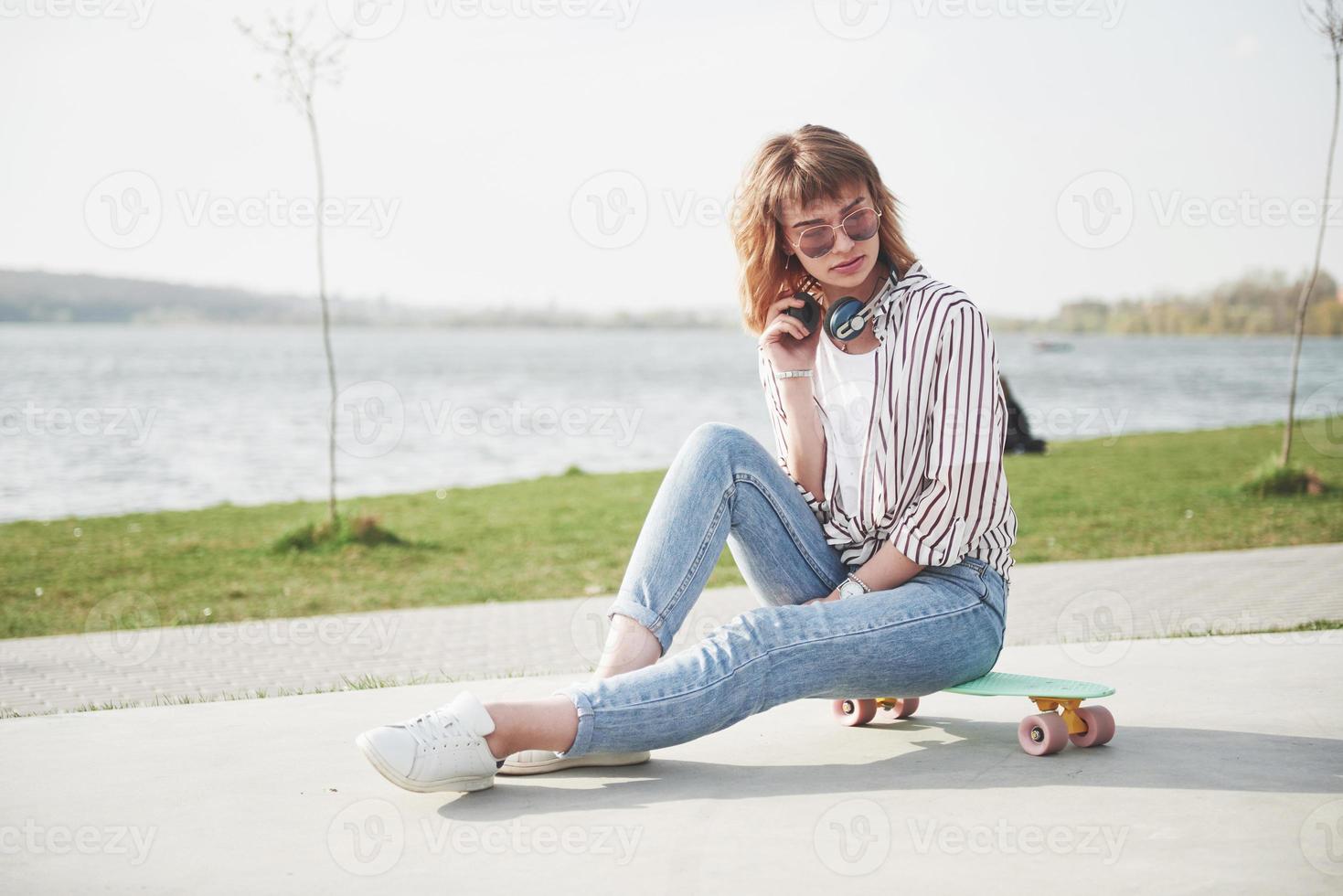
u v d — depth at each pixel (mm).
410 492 17891
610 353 110875
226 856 2191
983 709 3338
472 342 148875
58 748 3080
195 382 49688
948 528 2588
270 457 24219
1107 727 2742
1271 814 2262
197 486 19344
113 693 5527
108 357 77438
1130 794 2406
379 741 2373
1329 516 12422
